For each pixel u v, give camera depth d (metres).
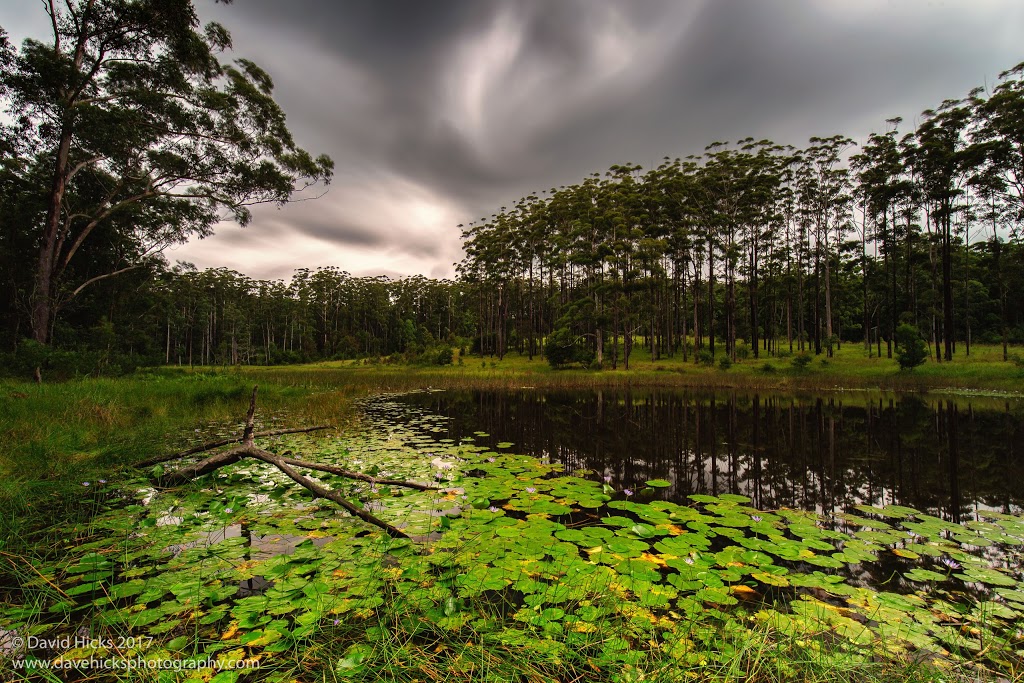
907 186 28.81
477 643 2.18
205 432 7.95
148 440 6.85
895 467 6.29
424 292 72.56
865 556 3.28
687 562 3.06
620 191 35.47
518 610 2.47
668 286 40.16
